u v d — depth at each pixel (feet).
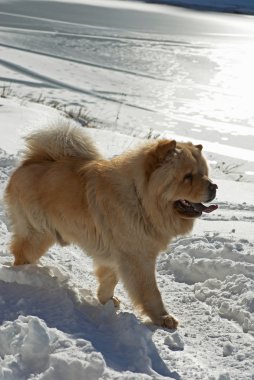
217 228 33.88
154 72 109.91
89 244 22.97
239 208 39.19
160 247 22.17
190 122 75.36
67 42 132.36
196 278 26.76
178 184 20.77
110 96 86.28
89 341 17.95
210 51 140.56
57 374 16.03
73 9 213.05
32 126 25.44
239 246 29.09
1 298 21.49
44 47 122.42
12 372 16.05
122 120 72.13
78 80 95.09
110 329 20.13
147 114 77.36
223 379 16.89
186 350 19.86
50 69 100.83
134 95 89.15
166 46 142.41
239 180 50.98
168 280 26.66
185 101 88.38
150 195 21.20
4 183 37.42
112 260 22.62
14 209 24.89
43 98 78.38
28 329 17.58
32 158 25.30
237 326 22.04
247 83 105.91
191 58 128.26
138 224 21.58
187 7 291.17
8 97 71.77
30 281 23.36
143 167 21.35
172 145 20.89
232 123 76.89
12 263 26.08
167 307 23.76
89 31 154.71
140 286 22.04
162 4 296.10
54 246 30.01
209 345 20.40
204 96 92.99
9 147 46.32
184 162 20.77
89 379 15.93
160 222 21.44
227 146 65.26
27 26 151.12
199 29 188.75
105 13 210.38
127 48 133.49
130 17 204.54
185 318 22.82
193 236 31.12
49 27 153.79
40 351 17.06
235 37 173.47
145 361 17.61
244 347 20.15
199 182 20.71
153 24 189.88
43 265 26.18
